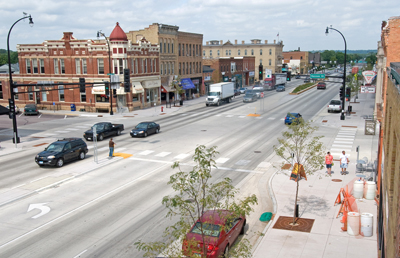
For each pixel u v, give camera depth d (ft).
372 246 44.96
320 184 69.97
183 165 84.02
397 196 23.95
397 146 26.78
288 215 55.26
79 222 53.06
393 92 33.76
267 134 122.01
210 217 35.27
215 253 38.83
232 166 83.87
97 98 183.01
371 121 119.24
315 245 45.39
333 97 252.83
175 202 31.91
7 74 200.34
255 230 51.29
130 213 56.44
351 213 48.44
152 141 111.55
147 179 73.87
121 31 174.50
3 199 61.98
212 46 459.73
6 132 128.67
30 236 48.55
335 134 121.19
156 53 205.46
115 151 98.37
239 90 284.20
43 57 189.47
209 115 170.19
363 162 77.30
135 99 192.03
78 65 184.24
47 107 193.06
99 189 67.87
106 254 43.65
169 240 47.01
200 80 268.62
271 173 78.33
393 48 69.15
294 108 193.67
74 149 86.99
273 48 437.58
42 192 66.18
